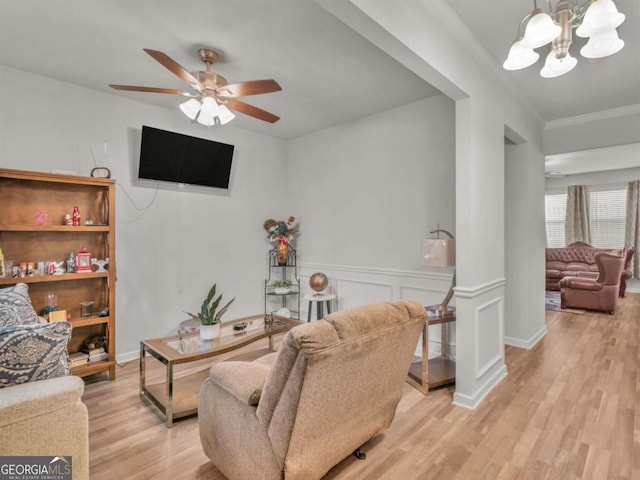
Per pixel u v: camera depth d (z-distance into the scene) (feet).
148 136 11.27
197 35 7.76
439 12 6.81
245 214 14.70
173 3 6.66
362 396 5.53
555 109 12.17
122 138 11.19
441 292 11.09
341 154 13.98
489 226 9.31
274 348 12.17
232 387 5.30
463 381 8.34
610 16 4.99
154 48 8.31
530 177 12.39
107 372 10.21
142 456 6.39
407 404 8.32
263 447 4.89
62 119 10.03
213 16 7.07
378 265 12.80
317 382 4.53
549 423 7.40
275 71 9.45
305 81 10.07
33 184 9.40
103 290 10.50
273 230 15.20
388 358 5.70
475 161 8.50
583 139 12.83
